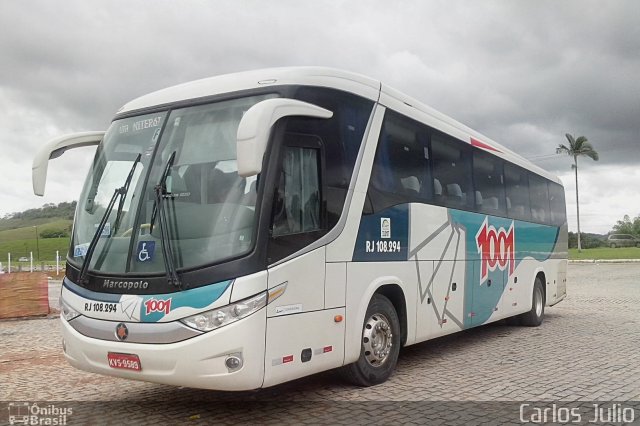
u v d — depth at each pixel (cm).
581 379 756
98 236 601
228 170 570
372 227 705
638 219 9512
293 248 578
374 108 732
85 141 701
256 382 527
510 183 1199
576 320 1416
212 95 623
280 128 580
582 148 6141
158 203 575
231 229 544
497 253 1103
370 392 689
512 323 1328
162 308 534
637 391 691
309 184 612
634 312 1575
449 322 902
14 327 1321
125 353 547
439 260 873
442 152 908
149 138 631
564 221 1577
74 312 595
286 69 627
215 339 515
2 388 745
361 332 677
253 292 528
